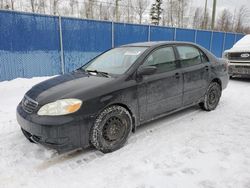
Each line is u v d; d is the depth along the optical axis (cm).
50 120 280
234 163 289
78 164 295
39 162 298
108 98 310
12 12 702
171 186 249
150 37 1099
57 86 329
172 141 352
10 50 717
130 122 340
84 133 296
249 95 639
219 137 363
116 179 264
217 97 507
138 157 308
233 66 823
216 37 1523
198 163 290
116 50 431
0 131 388
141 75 350
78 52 873
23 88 665
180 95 414
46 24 775
